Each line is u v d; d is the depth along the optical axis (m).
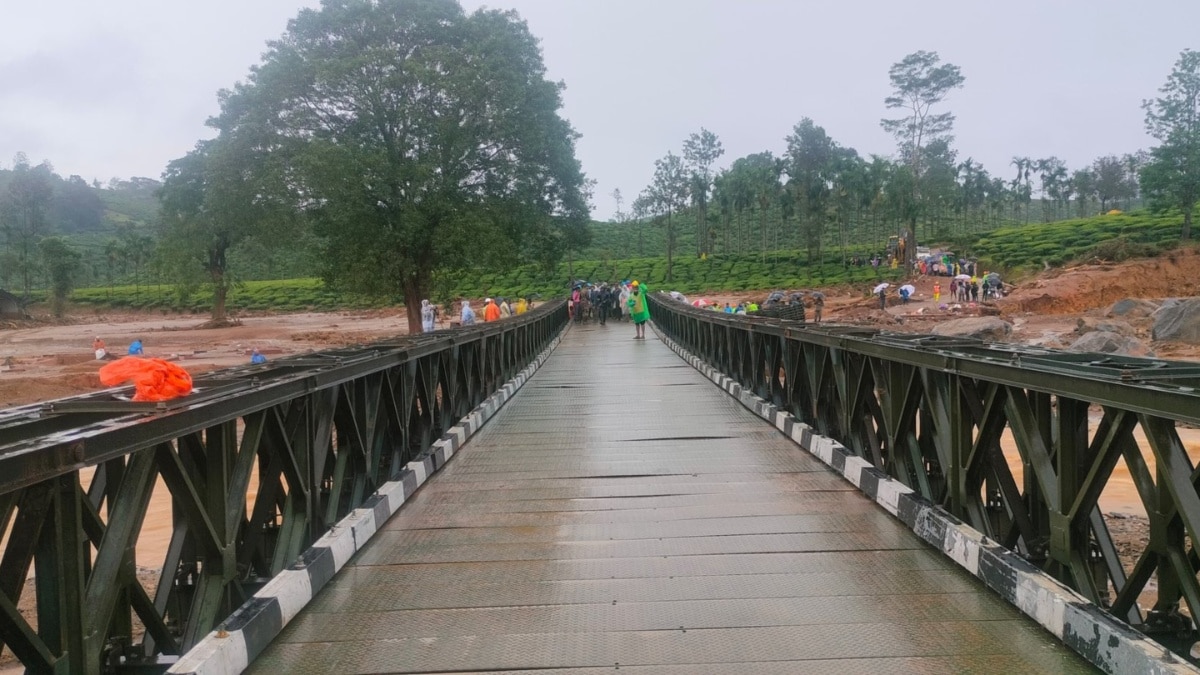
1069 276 42.62
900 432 4.78
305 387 3.81
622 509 5.12
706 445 7.20
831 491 5.43
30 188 85.69
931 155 61.62
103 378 2.95
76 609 2.23
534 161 24.92
